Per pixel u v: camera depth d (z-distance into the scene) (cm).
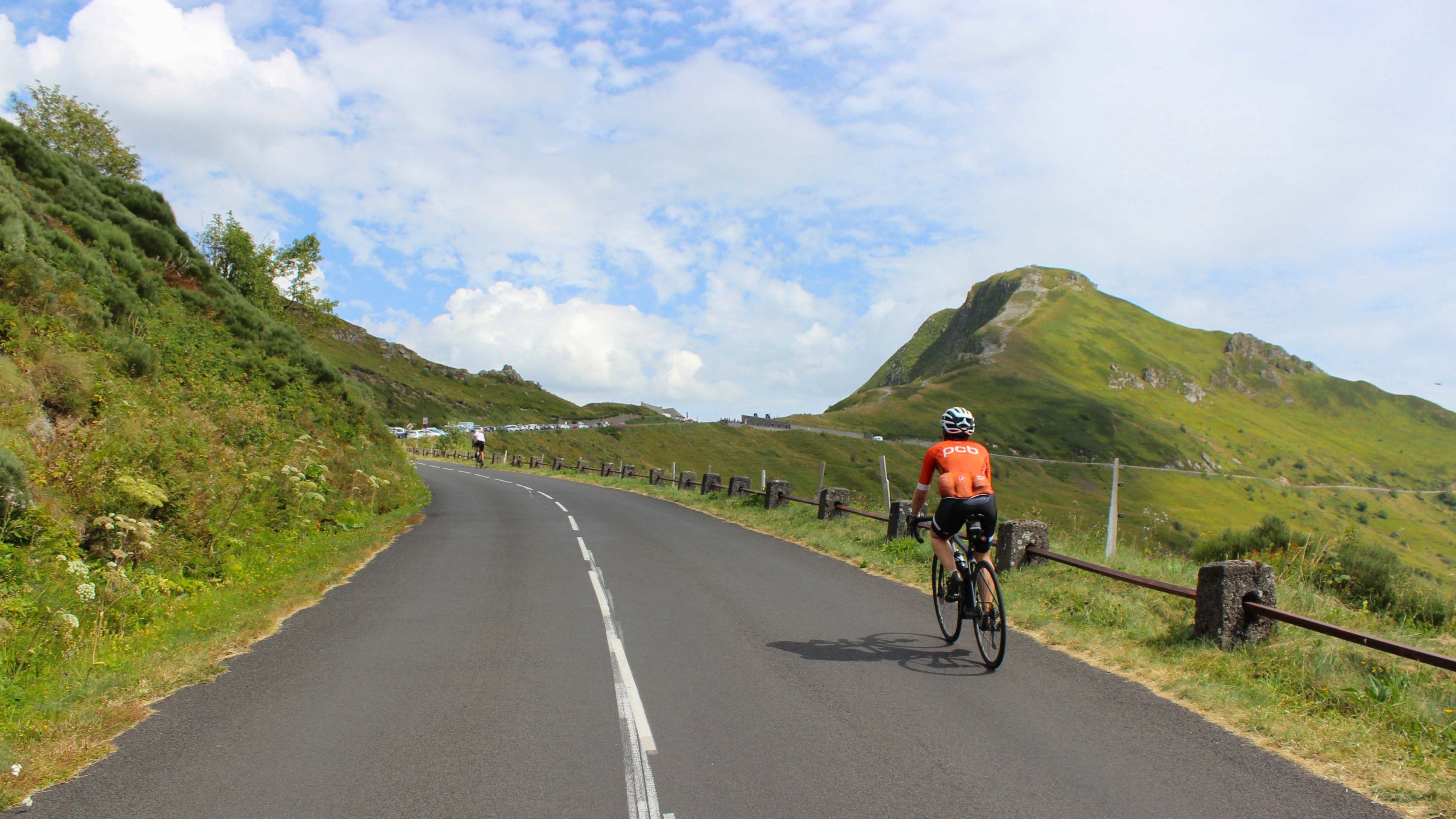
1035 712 504
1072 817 363
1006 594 855
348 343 14325
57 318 1227
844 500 1545
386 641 697
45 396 1030
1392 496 19325
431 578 1017
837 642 686
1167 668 593
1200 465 18600
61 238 1559
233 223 3769
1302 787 395
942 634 708
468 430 8538
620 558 1184
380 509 1791
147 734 475
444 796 387
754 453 12425
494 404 14950
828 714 502
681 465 10819
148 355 1363
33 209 1675
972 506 607
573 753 441
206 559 959
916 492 652
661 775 411
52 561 715
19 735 460
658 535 1478
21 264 1235
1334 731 465
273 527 1226
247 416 1451
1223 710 507
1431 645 670
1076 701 527
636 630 731
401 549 1298
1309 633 650
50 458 871
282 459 1418
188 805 380
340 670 608
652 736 466
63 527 769
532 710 513
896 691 547
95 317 1351
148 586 791
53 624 627
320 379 2330
